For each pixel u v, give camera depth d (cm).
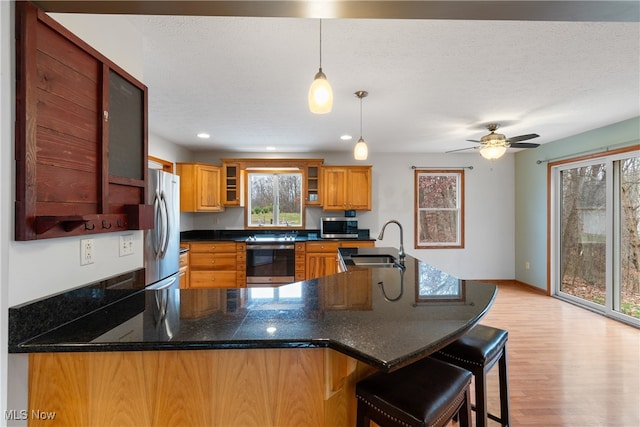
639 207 334
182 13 117
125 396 105
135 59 175
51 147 112
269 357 107
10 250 99
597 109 308
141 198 171
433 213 543
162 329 112
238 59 209
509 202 536
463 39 184
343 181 505
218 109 309
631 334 312
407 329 110
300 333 107
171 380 105
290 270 473
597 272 389
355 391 118
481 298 151
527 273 503
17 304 101
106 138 141
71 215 120
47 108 111
